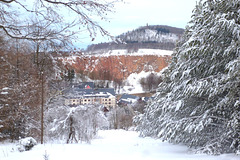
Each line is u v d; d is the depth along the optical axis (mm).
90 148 9641
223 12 8539
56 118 14273
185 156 7895
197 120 9102
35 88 16688
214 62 8953
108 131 27203
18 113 16266
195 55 9102
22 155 7684
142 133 18609
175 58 14039
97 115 15125
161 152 8953
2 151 9227
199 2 11352
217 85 7953
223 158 6801
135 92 97000
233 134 7930
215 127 9492
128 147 10906
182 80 10633
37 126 15680
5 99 16047
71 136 14086
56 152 8195
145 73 127000
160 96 15984
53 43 4129
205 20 9023
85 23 3902
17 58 16469
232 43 7520
